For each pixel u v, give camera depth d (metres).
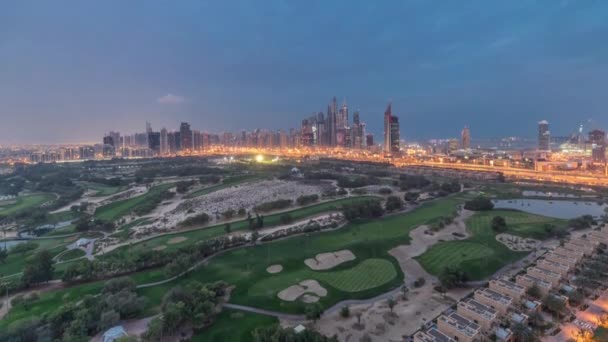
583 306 78.06
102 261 105.06
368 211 154.75
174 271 95.06
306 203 184.50
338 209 171.62
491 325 70.31
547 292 81.50
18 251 129.12
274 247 117.56
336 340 61.69
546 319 74.06
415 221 148.88
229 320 74.81
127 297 78.00
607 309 77.19
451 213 156.75
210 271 99.81
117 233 149.75
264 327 68.81
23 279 93.31
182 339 68.19
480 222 145.12
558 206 182.00
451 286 87.88
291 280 92.81
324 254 110.06
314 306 74.38
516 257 108.19
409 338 69.12
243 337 68.81
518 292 79.31
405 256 110.25
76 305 76.44
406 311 79.12
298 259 106.75
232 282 92.31
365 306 81.44
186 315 70.19
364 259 107.00
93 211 192.50
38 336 64.44
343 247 114.25
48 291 92.38
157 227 151.25
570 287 84.25
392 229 137.50
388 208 164.50
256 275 96.31
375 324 73.88
